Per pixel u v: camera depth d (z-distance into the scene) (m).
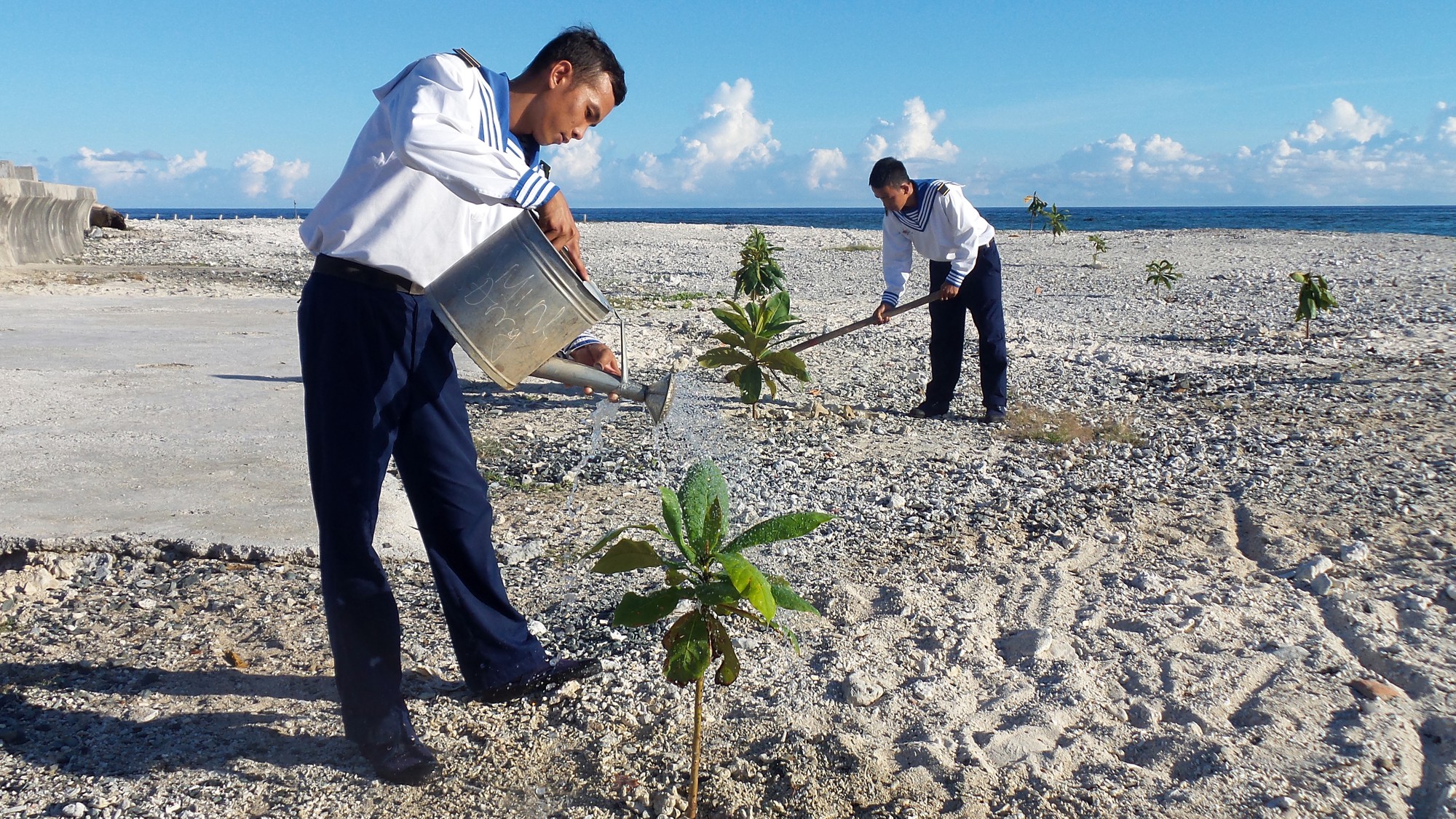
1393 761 2.51
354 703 2.50
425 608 3.54
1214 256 23.11
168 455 5.14
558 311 2.35
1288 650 3.11
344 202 2.38
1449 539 4.05
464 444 2.70
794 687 3.00
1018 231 41.88
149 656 3.15
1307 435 5.86
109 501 4.37
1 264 14.83
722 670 2.31
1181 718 2.78
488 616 2.80
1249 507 4.54
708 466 2.41
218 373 7.30
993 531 4.34
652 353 8.85
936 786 2.51
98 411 6.04
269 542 3.95
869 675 3.06
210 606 3.53
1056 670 3.06
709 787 2.48
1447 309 11.65
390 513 4.41
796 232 39.16
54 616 3.43
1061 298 14.91
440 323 2.54
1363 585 3.62
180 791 2.42
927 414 6.66
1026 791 2.46
